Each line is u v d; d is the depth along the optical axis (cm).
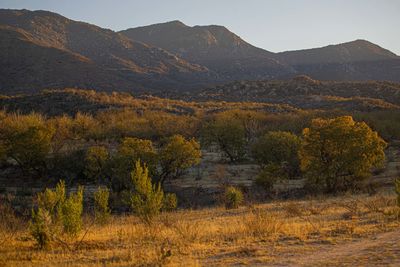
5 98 11019
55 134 6456
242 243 1315
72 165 4938
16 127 5953
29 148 4906
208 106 12331
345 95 15125
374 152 3825
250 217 1888
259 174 4244
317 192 3862
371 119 7312
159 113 9744
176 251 1213
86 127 7512
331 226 1579
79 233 1541
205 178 4925
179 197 4022
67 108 10212
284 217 2027
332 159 3853
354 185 3938
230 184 4344
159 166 5159
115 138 7256
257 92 16550
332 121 4003
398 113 8175
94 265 1073
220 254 1162
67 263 1123
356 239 1302
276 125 7762
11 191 4256
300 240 1320
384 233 1379
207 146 6706
